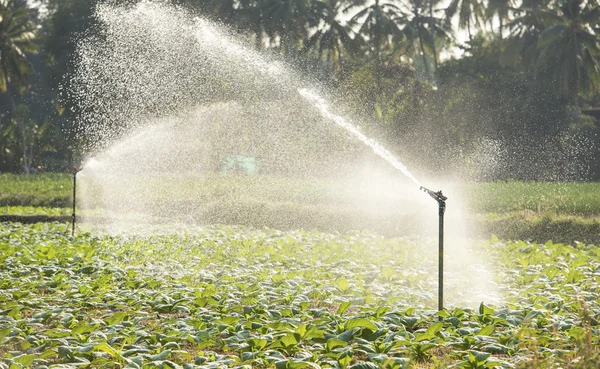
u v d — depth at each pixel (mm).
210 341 11297
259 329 12023
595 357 9469
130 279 17484
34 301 14742
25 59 83375
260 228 33844
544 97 65375
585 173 63312
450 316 12953
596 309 13641
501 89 66312
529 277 17484
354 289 15773
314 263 20328
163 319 13258
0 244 22703
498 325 12594
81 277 18094
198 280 17562
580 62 65125
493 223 29625
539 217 30047
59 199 43812
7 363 10273
